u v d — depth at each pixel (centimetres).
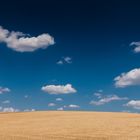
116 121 5419
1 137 3950
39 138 3847
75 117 6325
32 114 7281
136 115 6731
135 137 3781
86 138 3775
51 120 5822
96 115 6769
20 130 4531
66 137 3869
